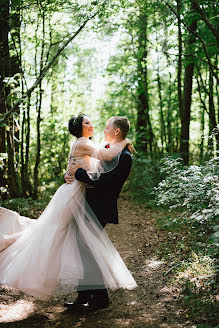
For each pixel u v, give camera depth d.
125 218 6.70
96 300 3.20
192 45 6.70
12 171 6.65
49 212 3.24
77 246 3.12
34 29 6.79
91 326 2.87
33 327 2.83
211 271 3.48
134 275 3.97
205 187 3.72
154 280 3.76
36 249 3.00
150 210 7.07
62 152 9.69
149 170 8.59
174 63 8.49
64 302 3.37
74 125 3.38
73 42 8.00
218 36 5.43
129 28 7.88
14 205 6.25
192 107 10.95
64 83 8.62
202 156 8.41
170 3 6.28
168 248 4.62
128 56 8.98
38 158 7.51
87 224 3.16
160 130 10.68
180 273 3.72
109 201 3.25
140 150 10.38
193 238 4.55
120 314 3.08
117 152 3.20
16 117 6.15
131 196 8.41
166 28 7.70
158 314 3.02
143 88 9.88
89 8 5.57
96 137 13.20
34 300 3.36
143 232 5.62
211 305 2.96
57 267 3.00
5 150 6.13
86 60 10.35
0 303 3.22
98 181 3.12
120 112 10.98
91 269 3.05
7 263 3.04
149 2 5.92
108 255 3.17
